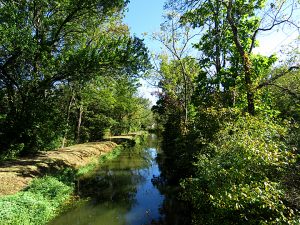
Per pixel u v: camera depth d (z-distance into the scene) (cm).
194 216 973
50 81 2014
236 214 692
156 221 1177
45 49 1961
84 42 2234
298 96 1370
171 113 2809
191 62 2583
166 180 1845
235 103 1556
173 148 2197
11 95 2094
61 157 2209
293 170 671
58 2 1931
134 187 1738
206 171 860
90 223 1160
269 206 579
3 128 2047
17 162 1852
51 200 1287
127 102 4372
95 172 2192
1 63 1942
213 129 1273
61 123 2355
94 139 4359
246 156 686
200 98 1805
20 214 999
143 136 5850
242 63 1507
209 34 1700
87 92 2739
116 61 1881
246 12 1612
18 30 1691
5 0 1825
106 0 1912
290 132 870
